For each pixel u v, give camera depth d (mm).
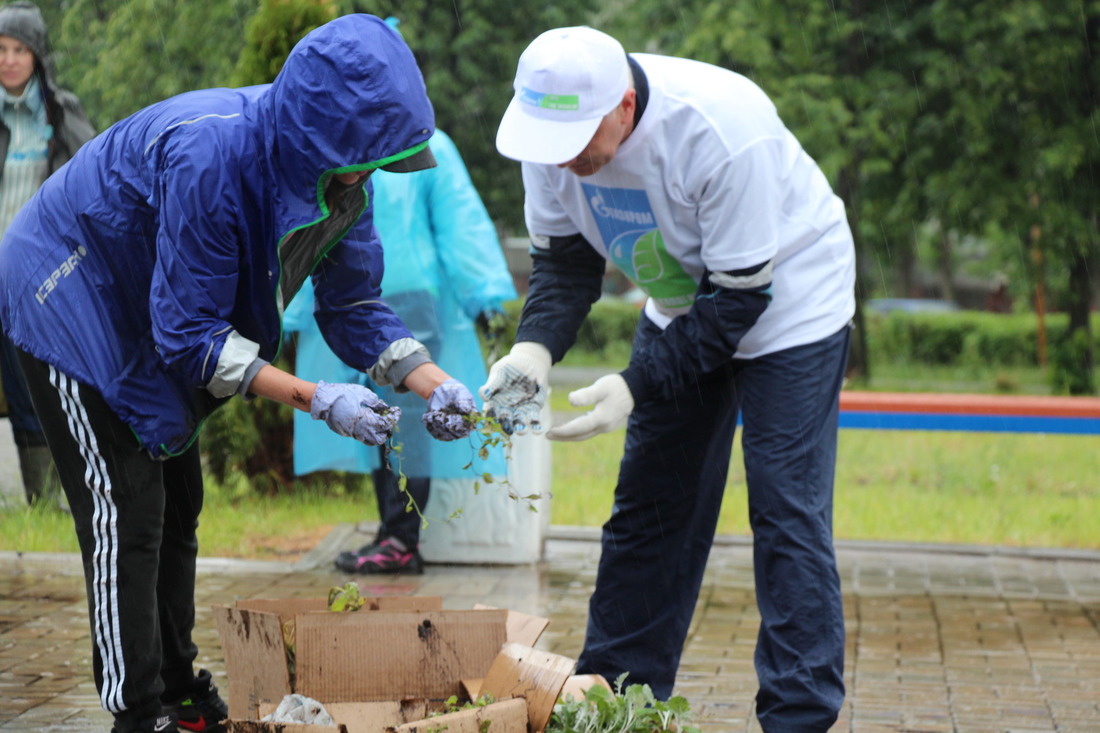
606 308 31328
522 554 7422
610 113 3873
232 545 7707
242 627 3746
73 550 7340
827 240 4316
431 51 22906
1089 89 19953
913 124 20219
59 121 7898
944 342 29688
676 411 4359
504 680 3627
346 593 3816
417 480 7176
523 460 7422
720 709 4867
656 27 23188
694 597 4555
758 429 4180
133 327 3619
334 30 3336
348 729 3492
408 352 3918
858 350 22734
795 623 4000
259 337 3686
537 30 23609
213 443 8641
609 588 4512
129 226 3570
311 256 3730
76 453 3699
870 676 5398
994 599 6934
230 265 3465
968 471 11547
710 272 4047
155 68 20297
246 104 3549
